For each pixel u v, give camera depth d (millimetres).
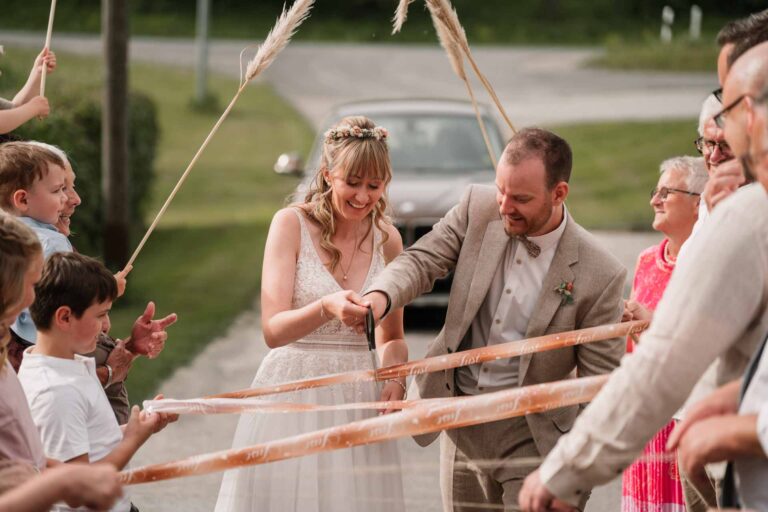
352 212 3854
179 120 29391
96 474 2402
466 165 10125
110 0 10836
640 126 25609
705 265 2502
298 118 29703
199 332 9242
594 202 17922
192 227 15938
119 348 4020
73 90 12828
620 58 39844
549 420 3723
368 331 3465
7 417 2844
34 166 3914
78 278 3303
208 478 5590
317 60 40781
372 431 2971
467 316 3771
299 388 3701
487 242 3797
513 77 36188
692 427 2475
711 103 3643
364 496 3916
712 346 2494
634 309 4027
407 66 39125
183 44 45906
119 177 11109
